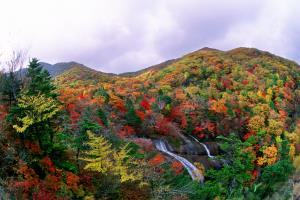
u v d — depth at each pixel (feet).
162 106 328.90
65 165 108.37
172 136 272.92
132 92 388.16
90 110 194.70
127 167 120.37
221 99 396.57
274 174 229.66
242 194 193.06
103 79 563.07
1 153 96.07
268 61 621.72
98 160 110.22
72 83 484.33
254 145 283.79
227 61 600.39
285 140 294.25
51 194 95.09
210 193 164.96
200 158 237.04
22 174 93.40
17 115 99.30
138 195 124.47
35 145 102.27
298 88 528.63
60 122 149.07
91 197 106.22
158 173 143.02
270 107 386.52
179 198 138.92
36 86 110.11
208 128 322.34
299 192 203.21
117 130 211.20
